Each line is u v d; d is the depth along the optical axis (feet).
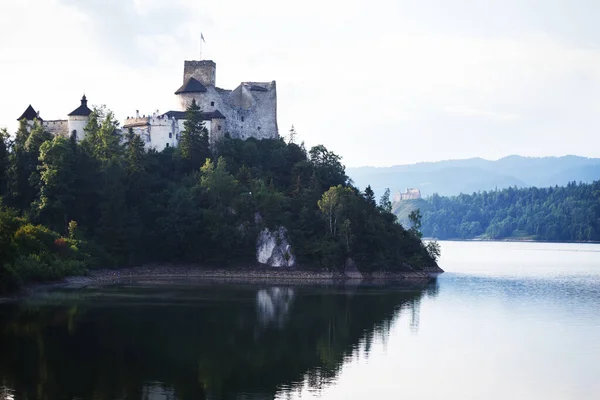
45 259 473.26
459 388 243.60
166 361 266.98
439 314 396.78
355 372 261.03
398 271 636.48
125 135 643.45
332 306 420.77
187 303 412.98
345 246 617.21
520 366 274.57
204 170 627.05
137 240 581.12
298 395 230.48
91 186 575.38
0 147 605.73
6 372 242.37
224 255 602.03
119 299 418.72
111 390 226.58
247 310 393.29
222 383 240.73
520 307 430.61
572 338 329.52
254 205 620.08
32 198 580.30
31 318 340.59
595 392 241.76
